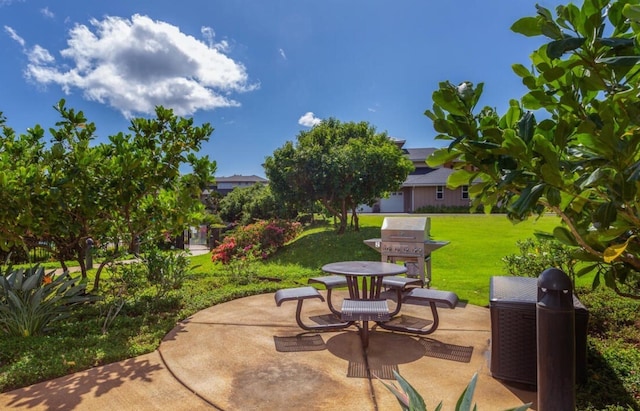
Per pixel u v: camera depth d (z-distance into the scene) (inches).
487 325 193.3
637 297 97.3
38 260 454.0
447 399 120.1
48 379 134.7
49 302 191.6
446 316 208.8
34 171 207.6
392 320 201.0
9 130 267.6
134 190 234.5
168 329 188.7
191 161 253.6
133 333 181.6
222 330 188.1
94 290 261.1
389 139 753.6
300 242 512.4
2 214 206.5
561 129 69.3
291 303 241.6
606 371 128.9
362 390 126.1
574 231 76.3
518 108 79.7
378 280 196.5
